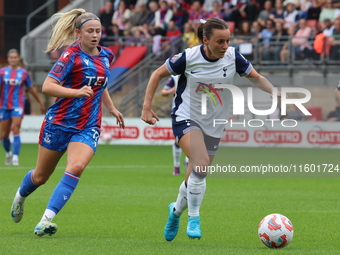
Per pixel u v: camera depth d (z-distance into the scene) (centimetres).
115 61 8081
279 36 7262
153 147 6862
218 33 1767
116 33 8394
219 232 2130
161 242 1898
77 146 1959
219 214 2570
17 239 1911
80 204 2833
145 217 2459
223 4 7994
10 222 2295
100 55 2011
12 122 4844
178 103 1886
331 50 6969
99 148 6738
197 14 7988
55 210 1905
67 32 2002
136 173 4325
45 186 3553
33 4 10044
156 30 8119
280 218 1788
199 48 1855
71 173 1925
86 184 3647
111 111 2141
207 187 3600
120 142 7219
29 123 7506
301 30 7269
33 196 3108
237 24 7750
